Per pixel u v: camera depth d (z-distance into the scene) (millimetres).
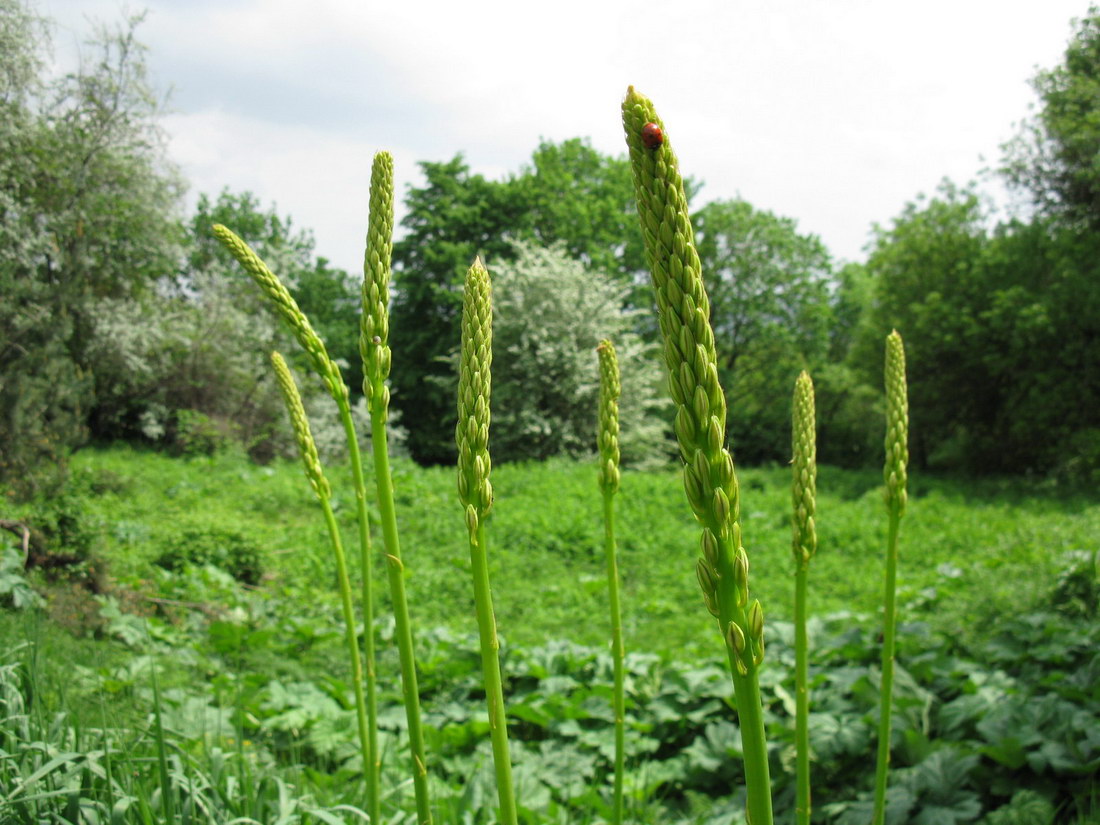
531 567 12023
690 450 855
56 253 14898
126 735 2723
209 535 10203
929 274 27047
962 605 6660
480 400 1121
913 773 4031
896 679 4766
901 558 12539
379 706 5691
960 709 4574
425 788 1403
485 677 1179
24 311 8672
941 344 25500
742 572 875
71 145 14922
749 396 38844
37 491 7148
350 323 37969
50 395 8266
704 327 833
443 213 31656
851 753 4355
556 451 24922
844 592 10812
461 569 11617
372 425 1380
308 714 5234
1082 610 5891
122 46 15578
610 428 1851
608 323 25531
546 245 31469
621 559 12664
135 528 10258
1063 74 22375
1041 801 3672
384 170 1384
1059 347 22984
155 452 20719
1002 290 24250
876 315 29078
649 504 15859
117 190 16453
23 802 1968
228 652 6539
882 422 34188
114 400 20500
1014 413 24516
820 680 5254
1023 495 21094
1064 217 23656
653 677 5859
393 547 1383
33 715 2482
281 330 22891
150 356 20578
